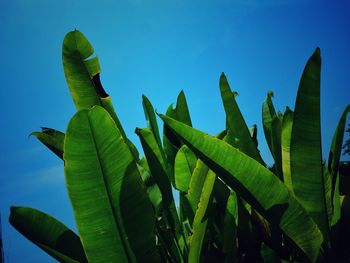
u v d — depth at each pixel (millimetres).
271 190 2494
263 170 2461
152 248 2424
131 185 2328
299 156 2766
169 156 4258
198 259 2752
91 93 3779
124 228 2346
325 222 2822
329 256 2797
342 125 3375
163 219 3877
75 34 3836
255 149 3578
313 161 2748
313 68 2633
